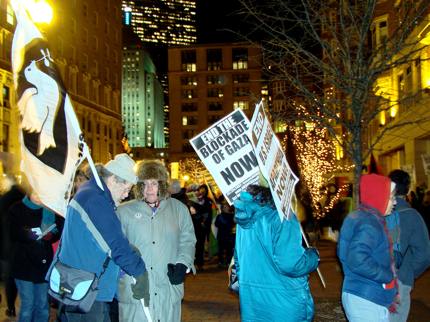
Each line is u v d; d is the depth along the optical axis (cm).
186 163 9444
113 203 447
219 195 1786
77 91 6725
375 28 2594
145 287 427
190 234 502
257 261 416
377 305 418
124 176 462
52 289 420
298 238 407
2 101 5003
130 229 477
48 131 484
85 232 420
